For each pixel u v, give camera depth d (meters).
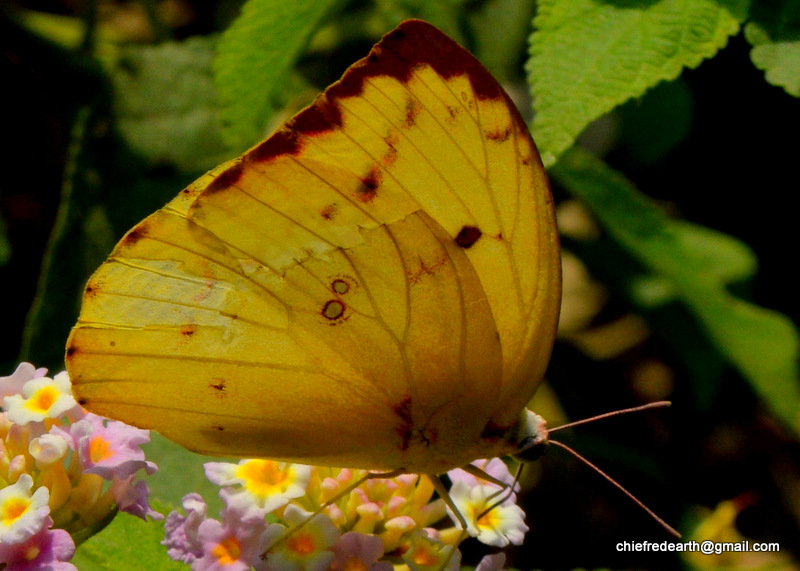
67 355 0.28
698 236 0.34
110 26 0.38
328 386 0.29
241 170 0.28
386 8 0.34
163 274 0.28
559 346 0.36
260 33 0.31
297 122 0.28
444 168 0.28
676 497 0.35
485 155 0.28
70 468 0.29
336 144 0.28
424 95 0.28
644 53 0.29
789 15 0.30
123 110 0.34
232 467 0.29
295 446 0.29
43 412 0.29
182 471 0.31
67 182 0.33
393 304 0.28
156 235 0.28
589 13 0.30
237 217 0.28
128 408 0.29
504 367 0.29
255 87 0.32
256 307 0.29
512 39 0.35
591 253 0.35
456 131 0.28
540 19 0.30
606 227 0.33
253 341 0.29
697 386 0.34
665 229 0.33
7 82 0.35
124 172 0.33
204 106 0.34
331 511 0.29
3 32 0.34
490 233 0.28
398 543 0.29
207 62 0.34
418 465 0.29
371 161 0.28
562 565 0.34
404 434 0.29
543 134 0.29
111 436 0.29
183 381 0.29
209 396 0.29
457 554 0.29
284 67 0.32
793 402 0.33
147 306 0.29
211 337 0.29
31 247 0.35
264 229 0.28
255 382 0.29
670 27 0.30
